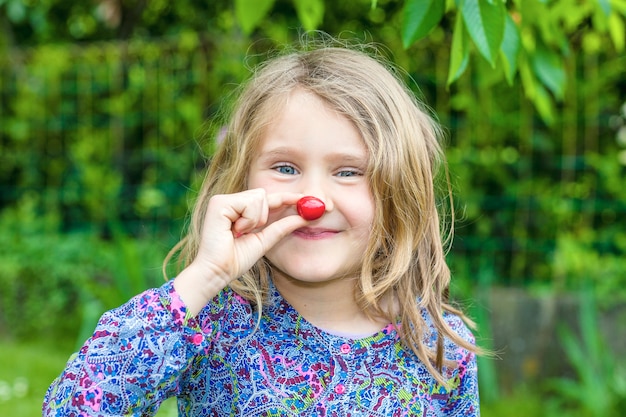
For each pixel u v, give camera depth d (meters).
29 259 4.44
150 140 4.64
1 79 4.82
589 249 3.99
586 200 4.05
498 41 1.43
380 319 1.46
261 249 1.29
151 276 4.01
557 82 1.90
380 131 1.37
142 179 4.70
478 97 3.99
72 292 4.43
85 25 5.16
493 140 4.06
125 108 4.61
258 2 1.86
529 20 1.83
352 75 1.42
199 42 4.32
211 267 1.26
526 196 4.09
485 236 4.11
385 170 1.37
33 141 4.82
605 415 3.16
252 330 1.38
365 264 1.36
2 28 4.94
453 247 4.10
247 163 1.41
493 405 3.44
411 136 1.44
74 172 4.77
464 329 1.58
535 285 3.95
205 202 1.52
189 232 1.55
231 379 1.35
